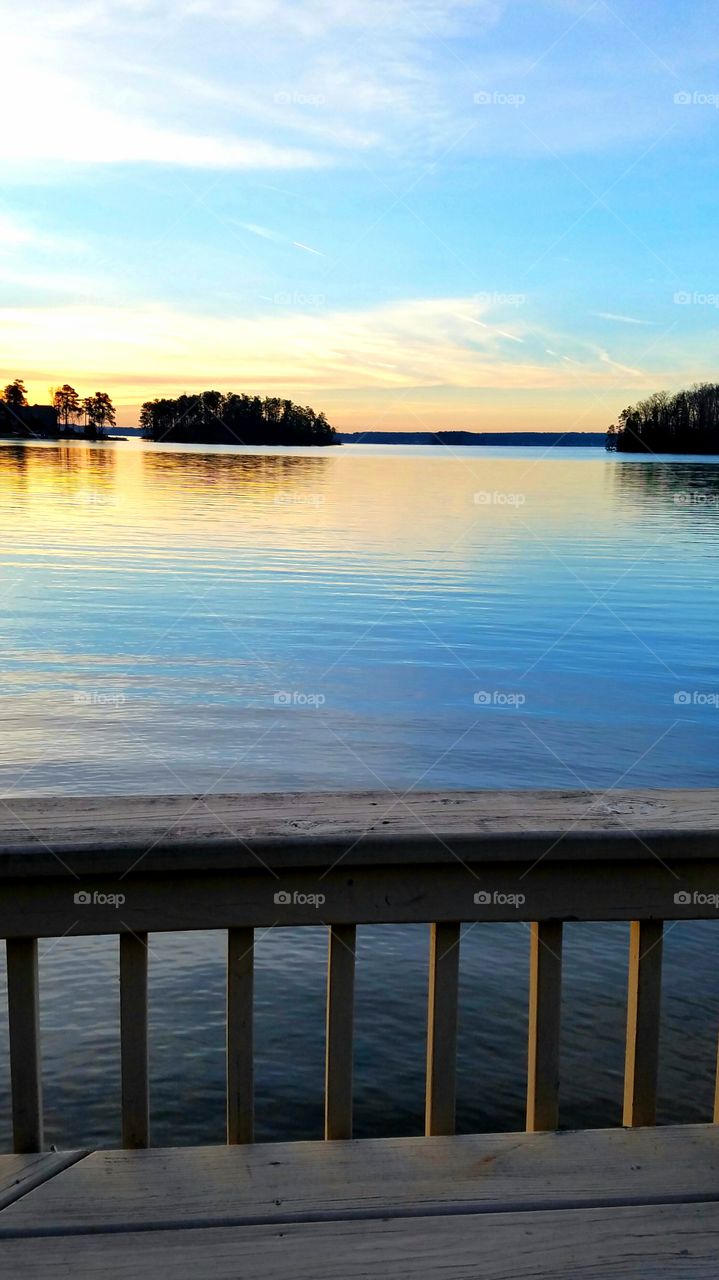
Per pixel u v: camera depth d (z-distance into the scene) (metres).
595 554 45.19
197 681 20.17
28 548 46.03
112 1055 4.99
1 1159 1.28
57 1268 1.11
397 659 22.92
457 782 12.70
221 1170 1.28
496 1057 4.98
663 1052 4.98
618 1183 1.27
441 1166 1.29
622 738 15.10
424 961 6.14
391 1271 1.11
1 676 20.42
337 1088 1.34
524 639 25.66
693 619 28.89
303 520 58.50
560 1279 1.11
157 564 40.94
